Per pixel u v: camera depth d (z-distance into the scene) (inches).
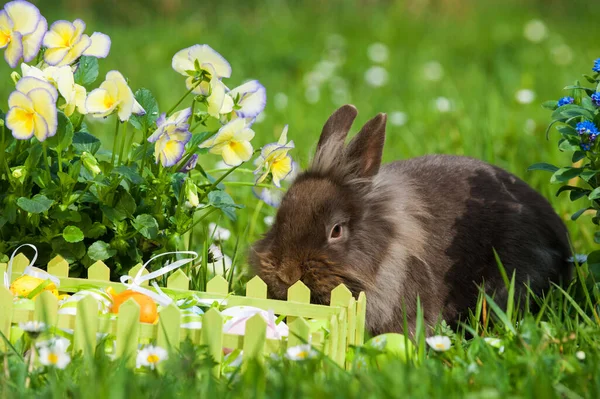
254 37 720.3
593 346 183.2
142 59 647.1
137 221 218.5
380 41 728.3
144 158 220.8
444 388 160.1
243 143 223.5
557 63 622.5
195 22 792.3
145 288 212.5
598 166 227.6
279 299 219.6
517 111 466.9
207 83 222.8
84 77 225.3
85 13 844.6
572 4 902.4
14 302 193.3
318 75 583.8
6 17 214.2
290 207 228.8
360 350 183.5
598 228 292.4
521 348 184.4
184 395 157.2
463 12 857.5
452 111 450.3
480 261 253.4
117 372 165.9
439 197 256.5
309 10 852.0
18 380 163.2
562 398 164.7
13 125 203.2
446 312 247.9
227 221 306.5
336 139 245.6
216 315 177.3
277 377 167.2
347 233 228.2
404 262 235.0
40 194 212.4
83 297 191.5
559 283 265.0
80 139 222.1
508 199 265.0
